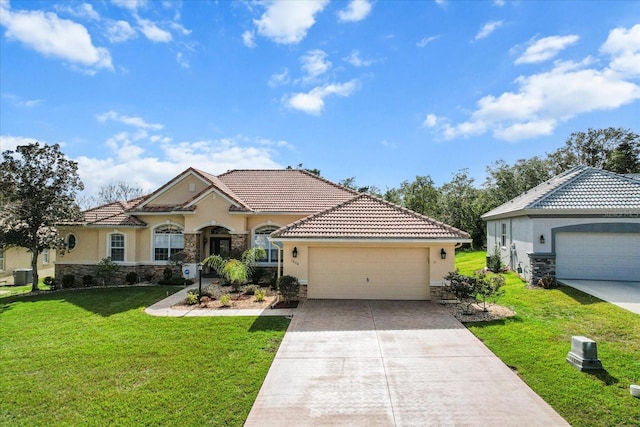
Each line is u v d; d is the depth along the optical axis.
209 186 22.39
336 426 6.48
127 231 23.27
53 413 7.06
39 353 10.31
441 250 16.03
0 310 16.19
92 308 16.02
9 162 20.66
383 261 16.44
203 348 10.37
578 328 11.62
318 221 16.84
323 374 8.62
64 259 23.23
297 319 13.30
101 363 9.42
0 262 29.16
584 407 6.99
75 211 22.30
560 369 8.64
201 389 7.90
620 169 46.91
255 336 11.38
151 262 23.47
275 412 6.95
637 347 9.95
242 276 18.05
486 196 48.12
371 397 7.50
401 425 6.49
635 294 15.41
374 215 17.25
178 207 22.89
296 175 27.61
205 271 24.47
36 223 21.36
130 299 17.59
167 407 7.17
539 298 15.77
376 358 9.58
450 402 7.26
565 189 19.30
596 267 18.48
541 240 18.61
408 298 16.34
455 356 9.64
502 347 10.19
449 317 13.40
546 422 6.52
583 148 53.28
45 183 21.50
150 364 9.29
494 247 29.23
